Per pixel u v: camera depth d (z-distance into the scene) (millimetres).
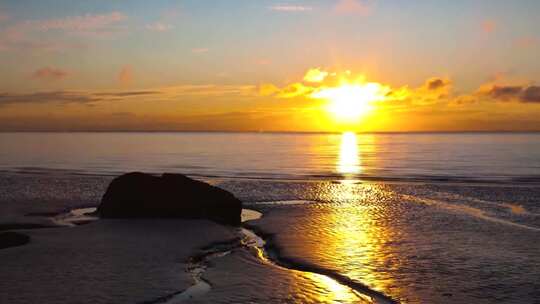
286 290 14930
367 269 17156
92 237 22328
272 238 22469
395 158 86125
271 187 42656
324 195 37625
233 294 14523
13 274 16359
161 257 18766
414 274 16547
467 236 22609
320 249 20125
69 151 111750
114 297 14164
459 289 15000
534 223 25891
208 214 27516
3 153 100562
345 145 177000
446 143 194000
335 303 13859
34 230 23938
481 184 44312
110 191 28766
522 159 80062
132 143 188750
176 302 13852
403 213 29172
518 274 16500
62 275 16250
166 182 28641
